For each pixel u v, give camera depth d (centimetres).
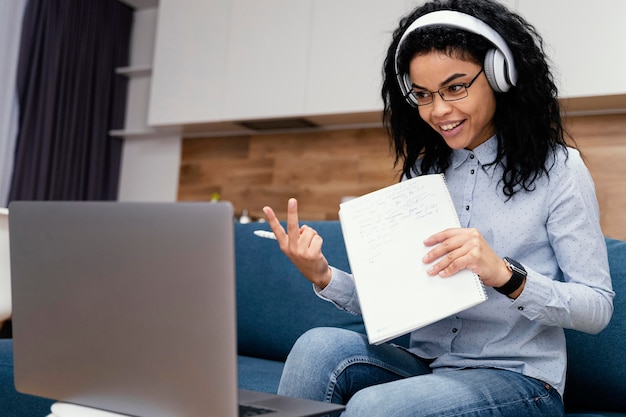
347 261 201
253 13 391
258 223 232
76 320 100
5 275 223
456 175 145
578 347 163
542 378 125
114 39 466
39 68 421
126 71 460
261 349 220
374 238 121
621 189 311
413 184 123
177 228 89
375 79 347
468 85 127
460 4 131
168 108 412
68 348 102
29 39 416
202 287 88
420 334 144
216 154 436
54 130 427
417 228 119
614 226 310
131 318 94
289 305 213
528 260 133
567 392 166
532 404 120
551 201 131
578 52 297
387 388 113
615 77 289
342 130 392
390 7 348
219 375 87
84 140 443
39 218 104
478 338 134
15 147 411
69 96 435
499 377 121
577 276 127
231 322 86
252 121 392
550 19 303
